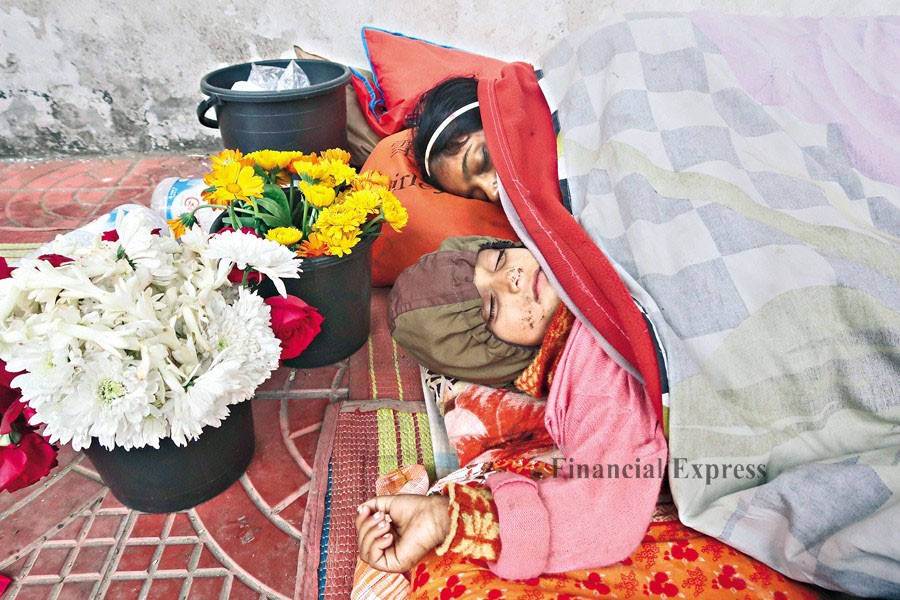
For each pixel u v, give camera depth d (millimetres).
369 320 1543
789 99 1395
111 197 2238
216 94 1651
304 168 1250
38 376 791
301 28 2330
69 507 1138
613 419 948
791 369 901
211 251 945
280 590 1004
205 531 1095
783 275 948
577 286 1075
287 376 1456
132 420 839
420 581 865
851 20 1654
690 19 1443
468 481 989
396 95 1889
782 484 815
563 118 1416
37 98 2398
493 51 2379
